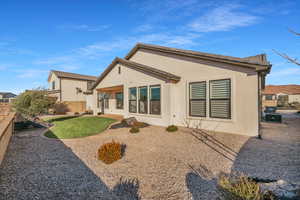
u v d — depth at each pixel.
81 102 26.61
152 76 11.46
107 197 3.18
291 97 36.06
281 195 2.66
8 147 6.68
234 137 7.56
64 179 3.92
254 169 4.24
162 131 9.27
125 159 5.28
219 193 2.94
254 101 7.64
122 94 17.62
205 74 9.36
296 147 6.02
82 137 8.52
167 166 4.68
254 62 7.38
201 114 9.59
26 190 3.39
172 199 3.09
